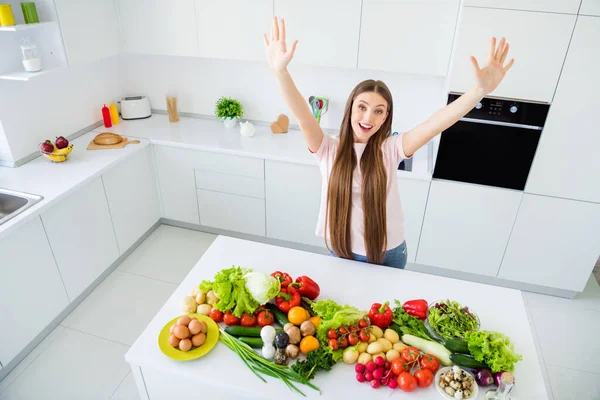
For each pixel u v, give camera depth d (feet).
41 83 9.86
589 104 8.14
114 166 10.05
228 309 5.57
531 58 8.02
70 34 9.53
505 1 7.71
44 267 8.51
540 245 9.67
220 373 5.06
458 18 8.64
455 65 8.40
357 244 6.62
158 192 11.87
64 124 10.71
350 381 4.99
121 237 10.75
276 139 11.07
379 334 5.35
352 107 5.94
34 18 8.84
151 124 12.06
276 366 5.02
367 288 6.23
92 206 9.56
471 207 9.60
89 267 9.80
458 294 6.18
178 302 5.98
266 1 9.58
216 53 10.53
